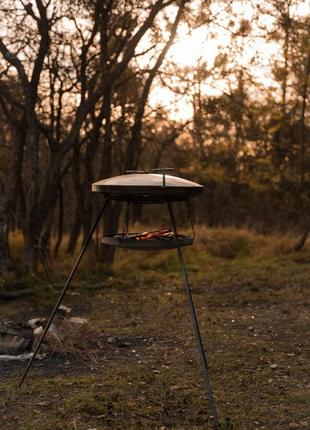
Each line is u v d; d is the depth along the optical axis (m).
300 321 7.10
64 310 6.48
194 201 26.78
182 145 19.28
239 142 14.85
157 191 4.15
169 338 6.35
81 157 13.65
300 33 11.48
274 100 12.95
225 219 27.28
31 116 9.72
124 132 12.75
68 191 19.36
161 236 4.66
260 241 14.04
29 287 9.05
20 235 12.84
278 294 8.88
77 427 3.81
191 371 5.12
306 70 12.95
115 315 7.57
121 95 12.27
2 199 9.66
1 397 4.39
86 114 10.20
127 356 5.62
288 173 14.91
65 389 4.57
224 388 4.68
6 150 14.45
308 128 15.44
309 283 9.60
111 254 11.07
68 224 21.11
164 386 4.70
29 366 4.71
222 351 5.77
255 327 6.81
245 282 9.84
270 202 21.14
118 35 11.72
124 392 4.51
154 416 4.08
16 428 3.82
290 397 4.45
